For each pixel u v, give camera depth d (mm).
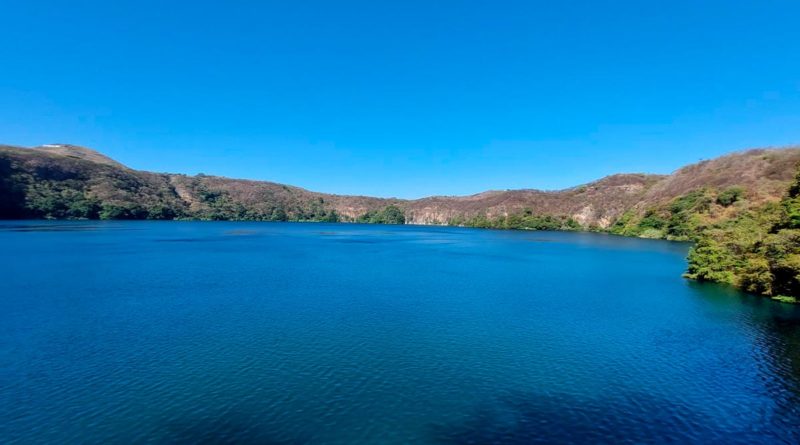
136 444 18359
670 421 21062
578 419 21125
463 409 21891
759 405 22719
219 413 20969
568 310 42188
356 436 19281
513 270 70562
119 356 27875
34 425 19672
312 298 45312
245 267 67438
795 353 30375
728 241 61125
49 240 102438
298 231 185500
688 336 34156
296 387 23859
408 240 143625
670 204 172625
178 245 100812
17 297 43781
